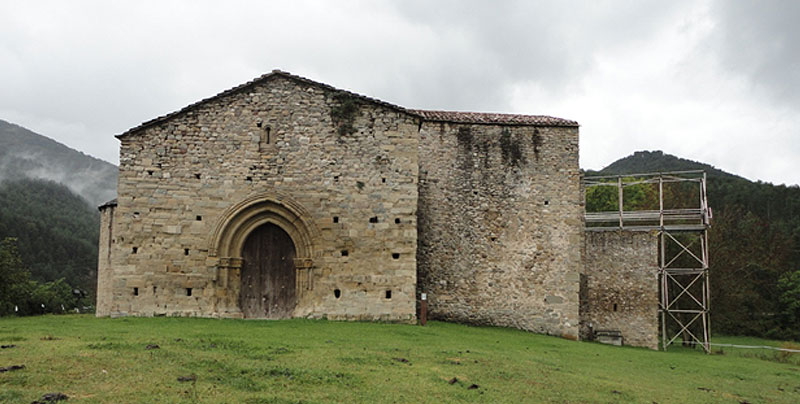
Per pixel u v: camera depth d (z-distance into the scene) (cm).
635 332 2586
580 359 1576
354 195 1933
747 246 5200
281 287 1906
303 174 1925
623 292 2616
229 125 1922
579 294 2572
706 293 2939
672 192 5375
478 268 2336
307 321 1792
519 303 2322
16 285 3141
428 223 2338
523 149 2398
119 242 1830
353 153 1952
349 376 1012
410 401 884
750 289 4778
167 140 1889
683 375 1466
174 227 1855
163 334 1377
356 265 1902
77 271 6153
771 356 2623
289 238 1936
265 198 1892
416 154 1975
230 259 1864
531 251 2352
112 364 980
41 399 761
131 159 1866
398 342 1488
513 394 993
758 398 1203
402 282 1911
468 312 2309
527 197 2380
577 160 2403
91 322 1642
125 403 768
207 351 1158
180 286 1836
